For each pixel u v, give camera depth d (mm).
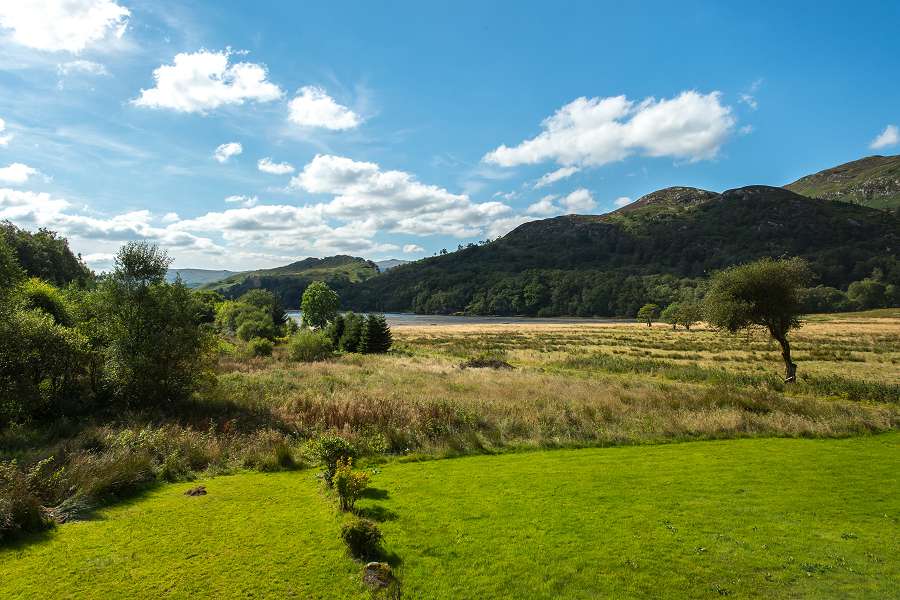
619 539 7102
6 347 15055
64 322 24391
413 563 6305
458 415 15453
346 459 9742
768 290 26719
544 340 66750
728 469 11023
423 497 8914
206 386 19266
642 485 9742
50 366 16062
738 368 35906
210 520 7547
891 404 20750
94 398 17188
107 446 11328
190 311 18641
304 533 7047
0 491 7156
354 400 16828
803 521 7918
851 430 15297
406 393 20359
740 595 5637
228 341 47875
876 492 9398
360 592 5535
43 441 12188
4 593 5305
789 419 15898
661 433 14719
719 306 28438
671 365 35250
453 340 69125
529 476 10398
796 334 63406
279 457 11156
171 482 9828
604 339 66812
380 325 51688
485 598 5527
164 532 7055
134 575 5777
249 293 96125
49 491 8133
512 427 14922
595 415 16328
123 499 8633
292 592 5492
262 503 8398
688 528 7547
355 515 7711
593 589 5738
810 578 6051
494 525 7566
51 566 5957
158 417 15250
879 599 5562
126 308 17641
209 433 12844
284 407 16109
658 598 5559
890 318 100125
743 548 6871
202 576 5773
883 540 7203
